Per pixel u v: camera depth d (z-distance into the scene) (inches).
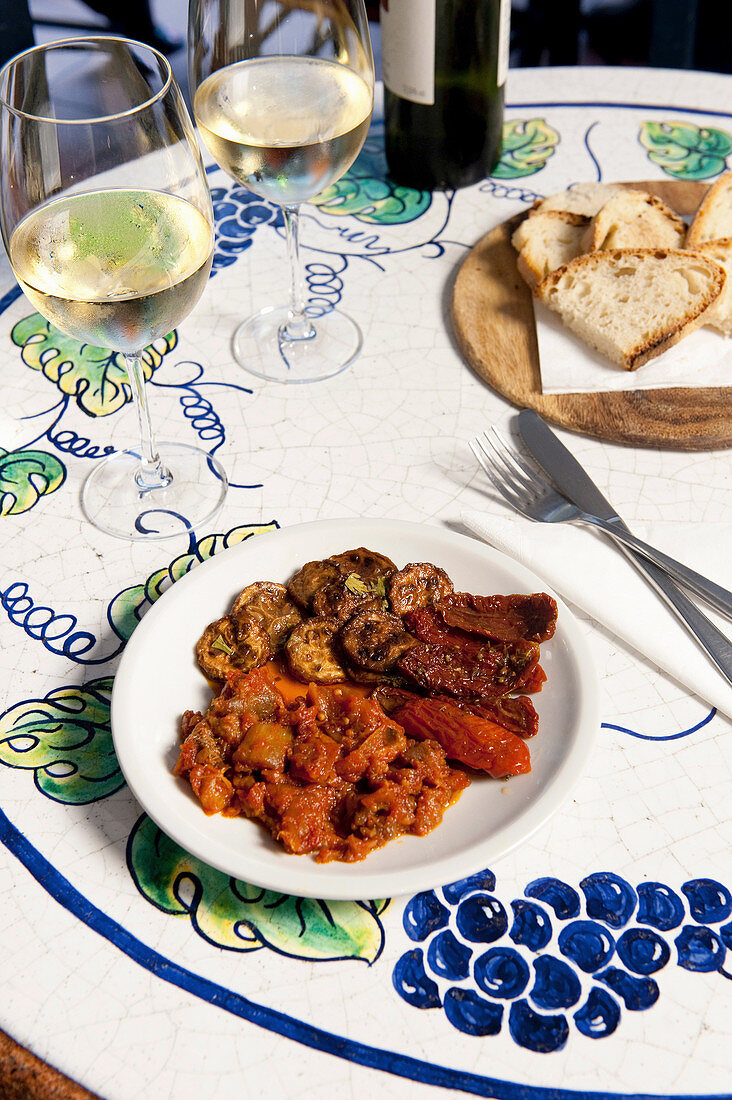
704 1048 25.1
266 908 28.1
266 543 34.8
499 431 43.2
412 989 26.4
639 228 51.5
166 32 128.3
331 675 31.6
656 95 65.5
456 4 49.9
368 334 48.4
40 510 40.4
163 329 35.4
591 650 31.0
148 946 27.4
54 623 36.2
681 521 38.9
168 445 43.1
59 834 29.9
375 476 41.3
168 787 28.6
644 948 27.1
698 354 45.4
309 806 27.2
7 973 26.9
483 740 28.6
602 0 138.0
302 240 54.3
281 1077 24.8
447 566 34.6
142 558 38.3
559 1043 25.3
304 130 39.9
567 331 46.8
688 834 29.4
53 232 33.8
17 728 32.9
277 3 41.0
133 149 33.9
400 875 25.5
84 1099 24.6
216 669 31.8
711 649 33.2
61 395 46.1
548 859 29.0
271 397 45.3
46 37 125.6
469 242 53.6
